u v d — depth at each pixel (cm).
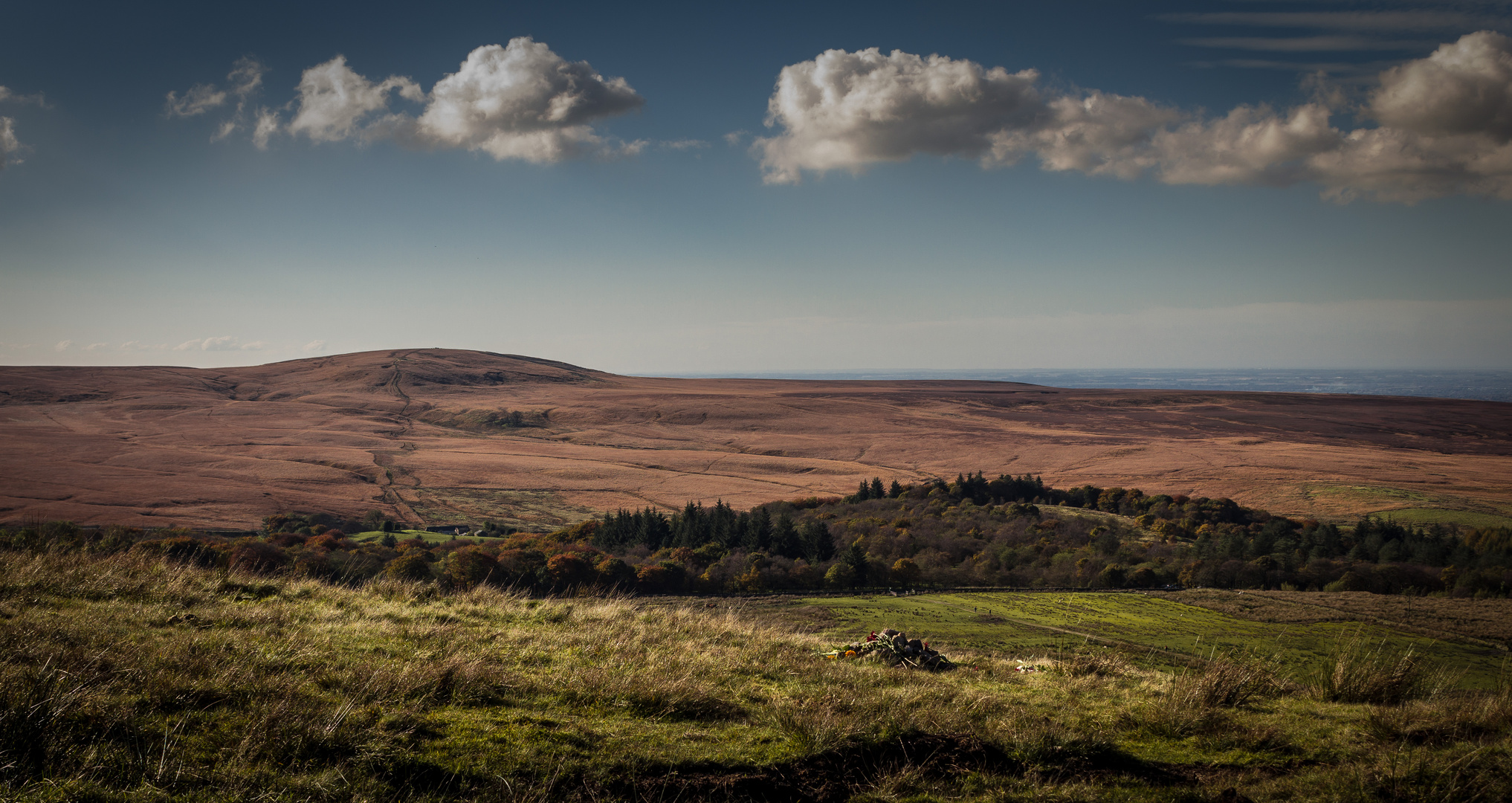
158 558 1407
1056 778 732
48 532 1709
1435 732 869
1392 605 6606
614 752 696
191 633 930
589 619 1377
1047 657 1439
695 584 7394
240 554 5159
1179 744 844
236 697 718
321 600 1311
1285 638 4753
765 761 709
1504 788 709
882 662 1252
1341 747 837
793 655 1234
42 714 608
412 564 6034
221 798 552
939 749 766
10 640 782
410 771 627
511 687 850
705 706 852
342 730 659
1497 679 1157
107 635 859
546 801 603
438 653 967
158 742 617
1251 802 692
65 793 537
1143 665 1502
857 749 748
